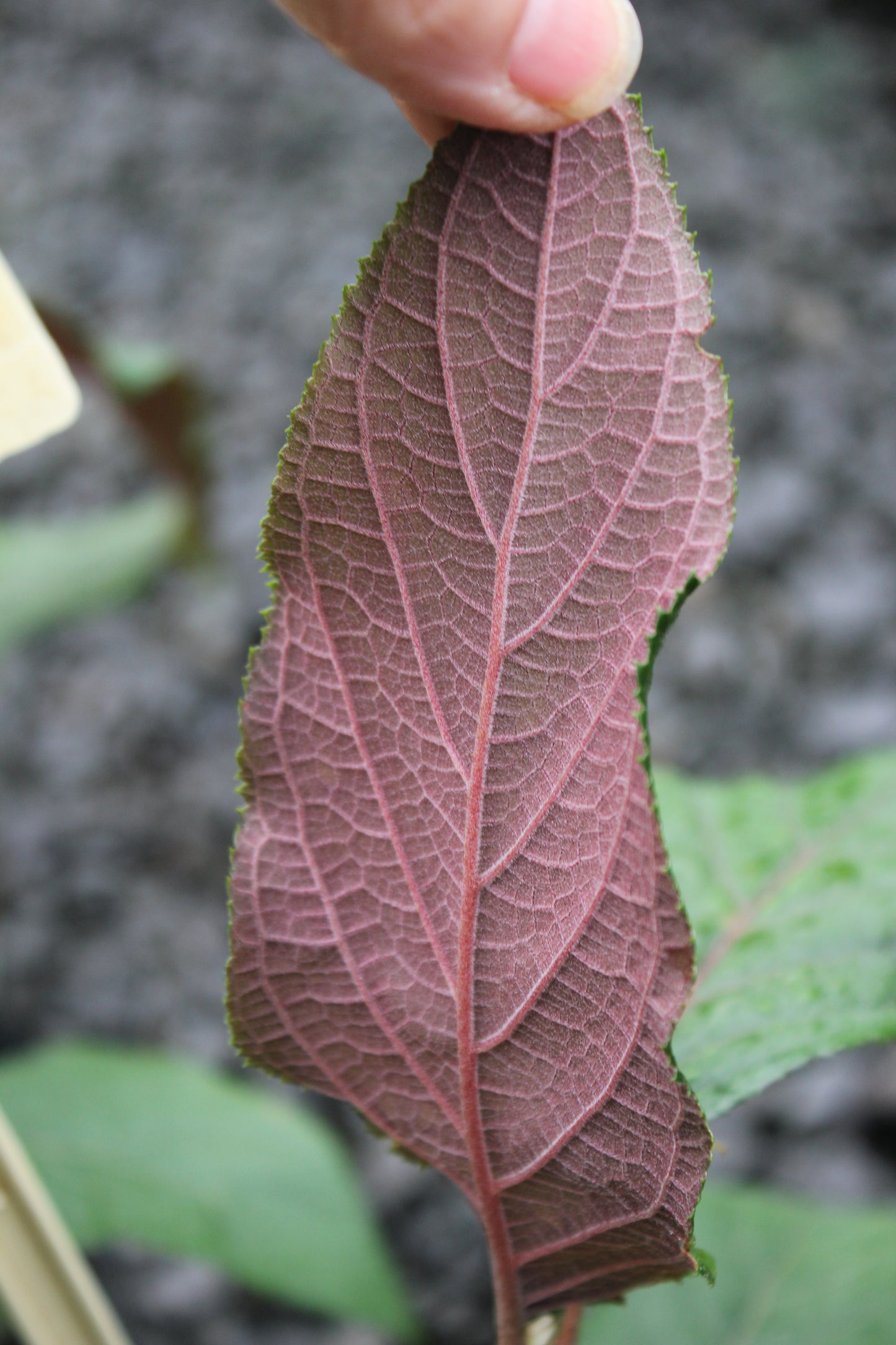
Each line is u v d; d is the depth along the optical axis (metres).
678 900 0.34
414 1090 0.37
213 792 1.86
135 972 1.62
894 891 0.46
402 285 0.34
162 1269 1.29
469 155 0.34
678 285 0.35
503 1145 0.37
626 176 0.34
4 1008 1.60
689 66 3.03
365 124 3.17
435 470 0.35
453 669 0.35
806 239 2.52
